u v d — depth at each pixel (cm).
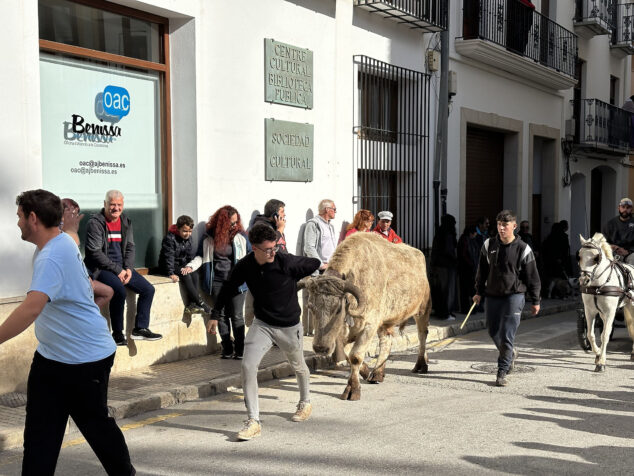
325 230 1017
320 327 612
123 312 746
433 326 1148
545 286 1647
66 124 774
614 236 1116
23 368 677
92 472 500
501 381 779
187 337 852
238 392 747
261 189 984
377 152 1225
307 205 1071
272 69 988
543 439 576
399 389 763
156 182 887
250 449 546
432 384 789
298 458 525
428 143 1350
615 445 561
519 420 634
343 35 1131
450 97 1409
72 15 775
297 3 1032
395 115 1292
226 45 915
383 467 505
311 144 1070
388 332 801
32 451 386
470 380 809
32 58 695
